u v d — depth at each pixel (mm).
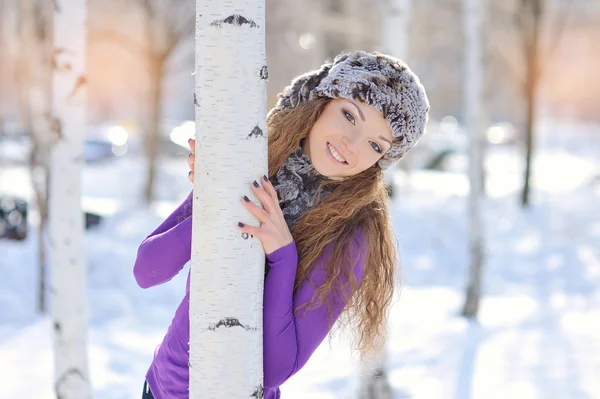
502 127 32844
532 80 15461
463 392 5965
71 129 4203
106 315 8531
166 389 2123
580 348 7141
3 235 11039
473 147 8570
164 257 2096
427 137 24266
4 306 8328
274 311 1945
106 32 14898
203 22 1847
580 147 35188
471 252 8578
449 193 17344
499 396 5859
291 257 1947
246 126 1852
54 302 4309
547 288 10148
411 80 2113
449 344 7391
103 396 5852
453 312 8812
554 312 8711
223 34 1830
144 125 17797
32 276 9516
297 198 2141
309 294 2025
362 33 16484
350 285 2061
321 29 16594
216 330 1854
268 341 1958
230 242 1854
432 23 19953
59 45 4117
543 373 6414
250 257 1877
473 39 8461
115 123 41188
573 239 12820
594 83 39062
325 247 2070
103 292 9109
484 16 8523
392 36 5961
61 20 4102
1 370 6457
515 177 21812
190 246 2092
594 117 43906
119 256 10023
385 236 2176
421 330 7980
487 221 14414
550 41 17922
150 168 15070
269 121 2260
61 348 4297
